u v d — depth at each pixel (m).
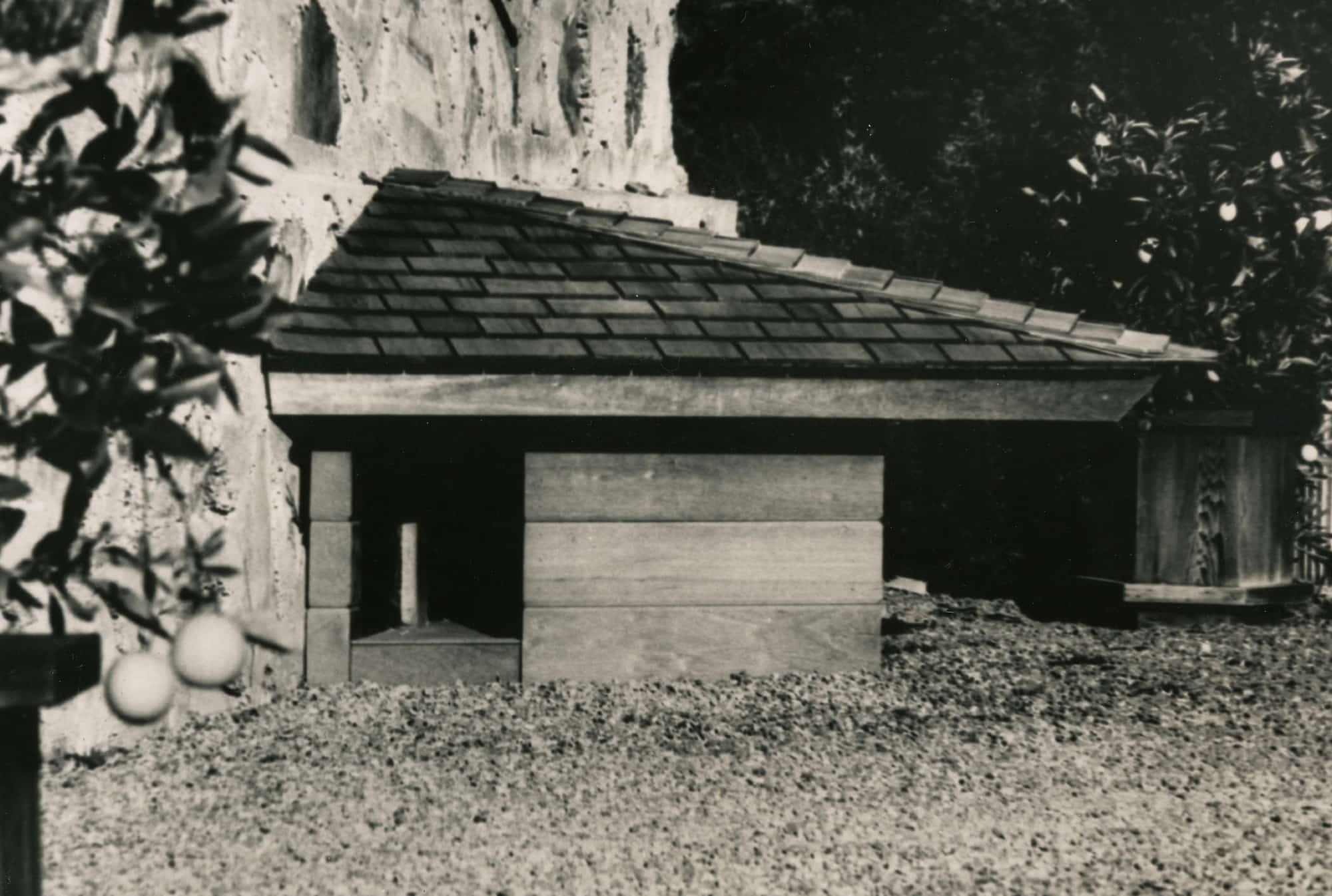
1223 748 6.11
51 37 1.98
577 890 4.13
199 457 1.97
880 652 7.30
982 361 6.66
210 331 2.02
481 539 7.47
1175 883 4.36
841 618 7.01
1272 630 9.13
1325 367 9.90
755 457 6.90
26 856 2.39
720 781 5.32
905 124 14.70
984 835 4.77
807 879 4.29
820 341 6.79
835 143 16.58
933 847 4.62
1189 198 9.78
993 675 7.52
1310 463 10.30
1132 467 9.34
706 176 18.88
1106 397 6.73
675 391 6.52
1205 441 9.24
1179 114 10.26
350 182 7.56
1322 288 9.80
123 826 4.55
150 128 4.83
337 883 4.12
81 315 1.98
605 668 6.85
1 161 4.34
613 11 11.30
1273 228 9.78
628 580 6.85
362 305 6.67
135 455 2.13
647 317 6.90
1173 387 9.68
